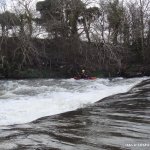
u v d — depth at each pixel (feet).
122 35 106.63
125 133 31.89
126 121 36.83
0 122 39.29
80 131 33.06
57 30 101.35
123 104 47.24
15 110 45.70
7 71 94.53
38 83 77.36
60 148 27.76
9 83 78.02
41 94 59.88
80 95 57.06
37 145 28.68
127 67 100.32
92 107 46.24
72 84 74.54
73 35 100.12
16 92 63.16
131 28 109.40
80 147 27.91
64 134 32.07
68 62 100.53
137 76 97.14
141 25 110.32
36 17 101.96
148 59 107.45
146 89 60.13
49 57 100.63
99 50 97.14
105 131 32.78
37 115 43.04
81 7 101.60
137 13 112.06
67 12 102.89
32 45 93.86
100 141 29.48
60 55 100.94
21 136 31.63
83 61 98.63
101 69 97.19
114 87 67.10
